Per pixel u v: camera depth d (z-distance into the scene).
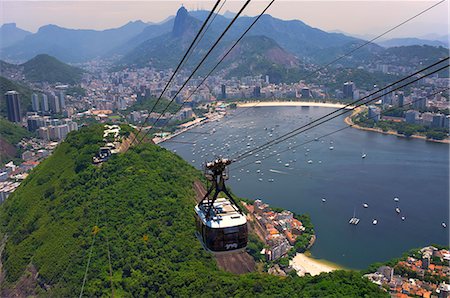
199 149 186.88
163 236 79.25
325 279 66.38
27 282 76.75
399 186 133.25
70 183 102.94
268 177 144.25
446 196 124.31
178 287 66.06
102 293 66.38
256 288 64.25
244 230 26.70
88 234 81.19
